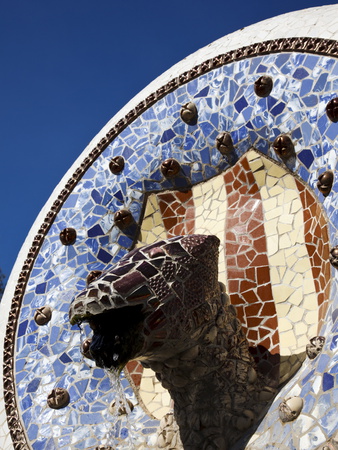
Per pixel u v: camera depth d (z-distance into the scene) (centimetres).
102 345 581
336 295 598
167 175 748
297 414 559
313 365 586
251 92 709
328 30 678
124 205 765
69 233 773
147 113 778
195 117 741
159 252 610
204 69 750
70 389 720
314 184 658
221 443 600
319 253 655
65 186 800
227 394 614
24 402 729
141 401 702
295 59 690
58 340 745
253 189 714
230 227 712
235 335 628
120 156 775
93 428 695
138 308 588
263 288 679
